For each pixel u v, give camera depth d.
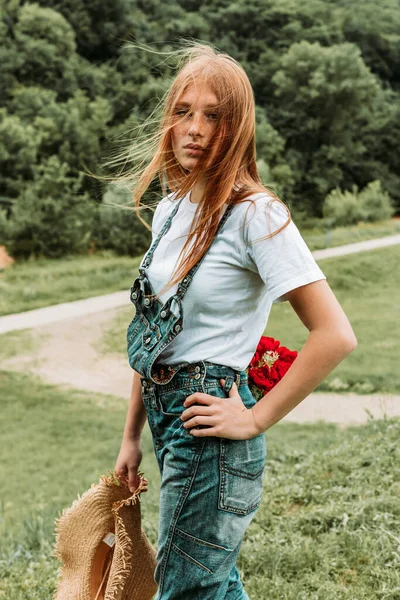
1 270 28.08
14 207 30.94
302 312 1.62
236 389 1.68
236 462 1.67
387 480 3.87
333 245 31.45
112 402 14.09
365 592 2.65
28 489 8.43
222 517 1.67
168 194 2.05
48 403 13.88
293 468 4.76
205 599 1.72
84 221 31.28
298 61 46.03
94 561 1.99
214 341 1.68
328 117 46.25
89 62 45.03
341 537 3.12
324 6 53.28
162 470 1.78
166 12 48.59
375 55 54.22
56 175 32.34
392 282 25.86
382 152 48.03
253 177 1.76
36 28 42.28
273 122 46.28
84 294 23.48
